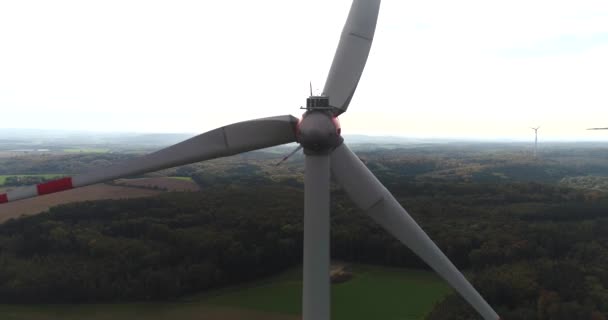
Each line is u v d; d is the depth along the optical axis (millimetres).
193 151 15609
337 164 16547
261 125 15617
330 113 14570
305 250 14859
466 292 16516
